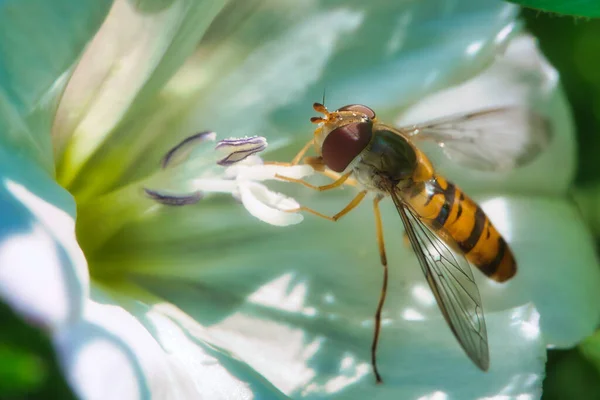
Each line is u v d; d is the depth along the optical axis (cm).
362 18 10
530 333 10
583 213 10
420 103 10
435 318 10
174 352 9
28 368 10
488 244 10
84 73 9
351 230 10
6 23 9
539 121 10
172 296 10
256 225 10
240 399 9
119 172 10
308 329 10
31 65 9
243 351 9
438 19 10
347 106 10
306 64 10
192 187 9
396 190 10
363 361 10
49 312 8
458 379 9
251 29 10
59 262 8
